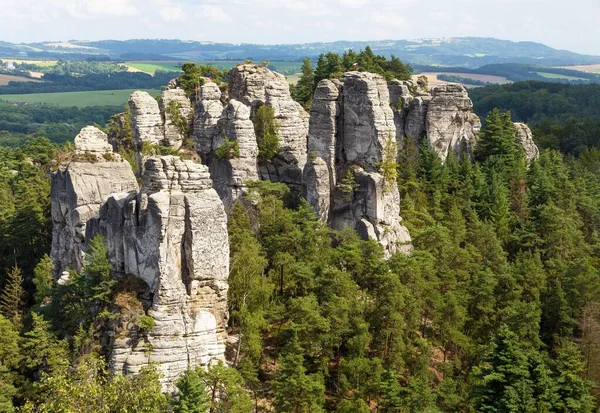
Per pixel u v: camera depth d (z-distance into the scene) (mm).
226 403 70188
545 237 116875
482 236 111500
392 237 103250
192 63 147000
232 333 81750
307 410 72938
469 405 79562
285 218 97875
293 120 125688
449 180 128250
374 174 103688
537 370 74875
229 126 114125
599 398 81938
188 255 74500
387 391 74875
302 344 79875
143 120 125000
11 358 80562
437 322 89938
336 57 159250
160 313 72938
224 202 112562
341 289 87125
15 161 178875
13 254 120562
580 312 96438
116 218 78250
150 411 63594
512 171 138000
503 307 96625
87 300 79625
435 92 139500
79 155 103438
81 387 63938
